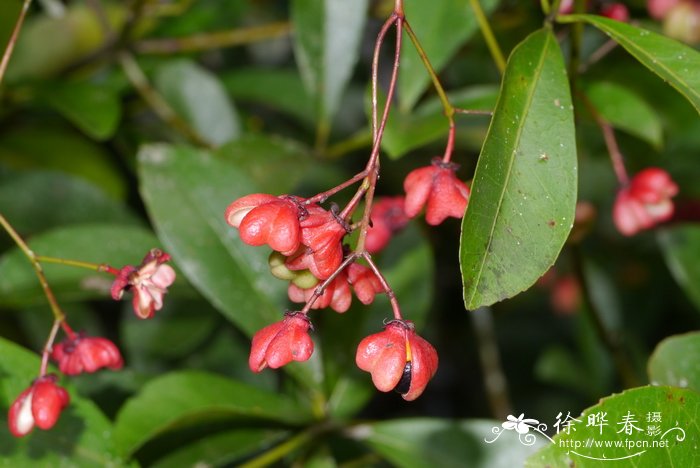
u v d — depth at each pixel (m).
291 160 0.59
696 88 0.47
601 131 0.63
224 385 0.53
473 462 0.53
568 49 0.64
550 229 0.47
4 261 0.55
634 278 0.69
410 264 0.57
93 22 0.64
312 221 0.47
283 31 0.64
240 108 0.71
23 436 0.51
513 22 0.62
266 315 0.54
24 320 0.61
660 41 0.48
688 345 0.51
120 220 0.61
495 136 0.47
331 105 0.59
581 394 0.72
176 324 0.59
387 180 0.68
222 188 0.55
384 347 0.46
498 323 0.76
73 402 0.52
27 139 0.63
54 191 0.61
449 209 0.48
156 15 0.64
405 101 0.56
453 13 0.57
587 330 0.64
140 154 0.55
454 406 0.76
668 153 0.64
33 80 0.60
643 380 0.64
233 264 0.54
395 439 0.54
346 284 0.48
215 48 0.70
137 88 0.62
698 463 0.46
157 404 0.52
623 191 0.56
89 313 0.61
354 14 0.59
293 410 0.54
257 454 0.57
